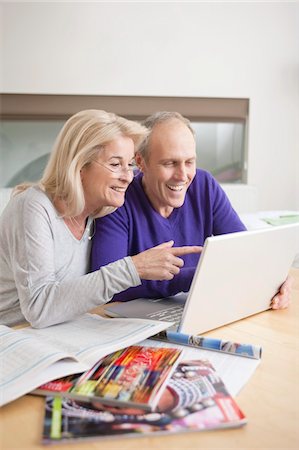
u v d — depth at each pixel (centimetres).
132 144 123
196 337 97
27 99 371
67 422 70
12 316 133
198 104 399
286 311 128
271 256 117
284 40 402
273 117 411
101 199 124
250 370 88
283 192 421
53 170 125
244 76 402
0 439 68
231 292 111
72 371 82
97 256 138
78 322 109
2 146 377
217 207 172
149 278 109
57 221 125
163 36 385
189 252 111
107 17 374
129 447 65
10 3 357
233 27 395
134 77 385
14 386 78
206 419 70
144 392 76
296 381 85
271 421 72
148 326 101
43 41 366
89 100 381
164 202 153
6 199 279
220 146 414
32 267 113
